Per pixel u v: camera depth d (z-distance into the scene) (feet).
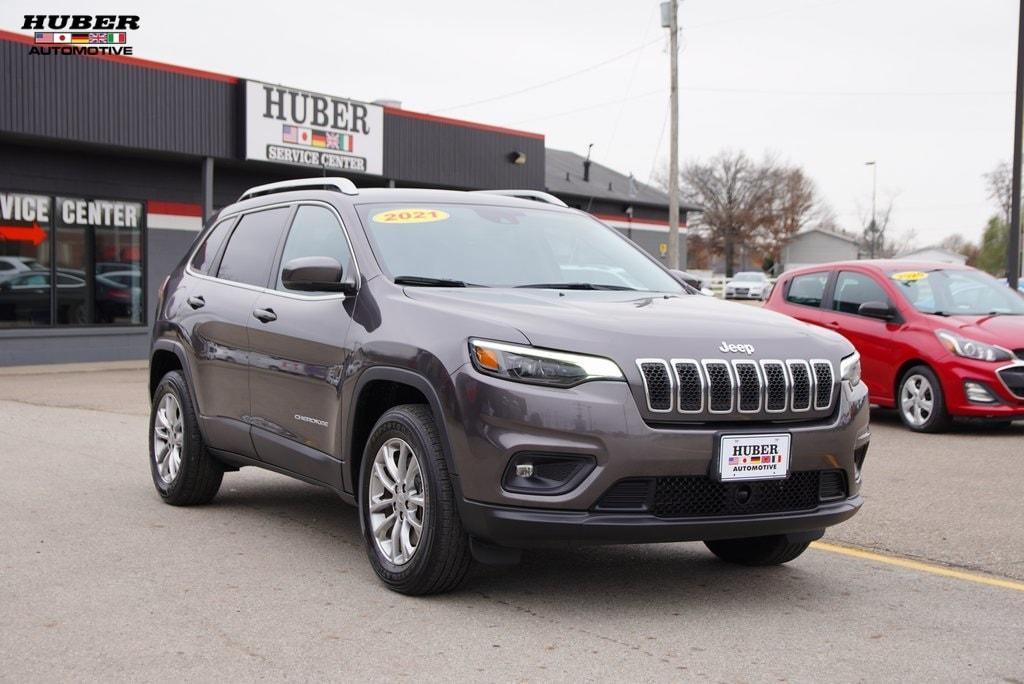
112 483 23.94
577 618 14.30
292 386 17.88
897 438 33.42
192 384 20.97
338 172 72.02
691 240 316.40
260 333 18.78
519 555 14.61
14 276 60.85
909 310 35.83
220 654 12.72
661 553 18.33
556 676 12.03
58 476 24.72
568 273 18.12
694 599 15.39
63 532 19.10
